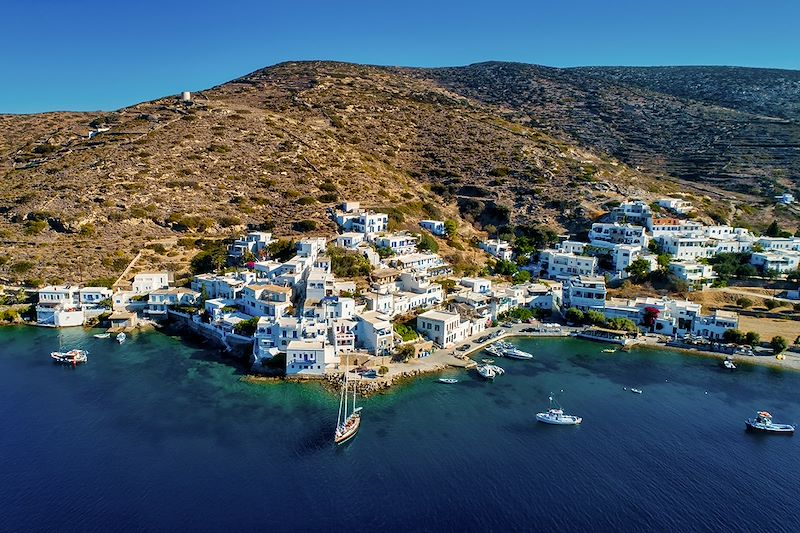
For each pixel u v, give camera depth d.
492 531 78.31
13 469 89.38
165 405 111.25
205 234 199.38
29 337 148.75
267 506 81.69
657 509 83.62
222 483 86.62
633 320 167.62
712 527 80.00
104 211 196.88
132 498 82.88
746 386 128.62
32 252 178.00
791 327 161.38
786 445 102.25
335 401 114.25
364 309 147.25
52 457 92.81
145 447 96.06
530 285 186.88
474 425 106.50
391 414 109.81
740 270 193.12
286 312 143.50
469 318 159.75
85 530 76.31
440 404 114.88
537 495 86.12
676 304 165.00
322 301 140.00
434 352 142.38
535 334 160.25
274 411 109.44
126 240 189.50
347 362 123.88
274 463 92.06
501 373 131.88
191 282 169.12
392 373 127.38
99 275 173.25
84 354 133.62
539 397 120.00
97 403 111.88
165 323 159.12
